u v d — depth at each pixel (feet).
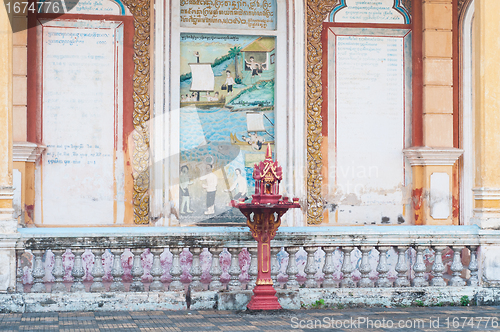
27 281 23.04
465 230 25.14
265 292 22.03
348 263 24.36
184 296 22.81
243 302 22.72
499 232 25.20
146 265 28.07
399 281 24.67
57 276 22.43
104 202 33.83
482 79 26.22
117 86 34.17
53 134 33.47
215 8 35.70
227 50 35.83
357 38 36.32
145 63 34.35
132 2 34.32
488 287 24.90
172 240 22.91
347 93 36.14
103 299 22.18
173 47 34.58
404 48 36.68
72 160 33.60
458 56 36.52
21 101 32.40
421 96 36.29
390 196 36.22
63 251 22.44
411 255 33.76
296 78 35.47
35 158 32.86
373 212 36.04
